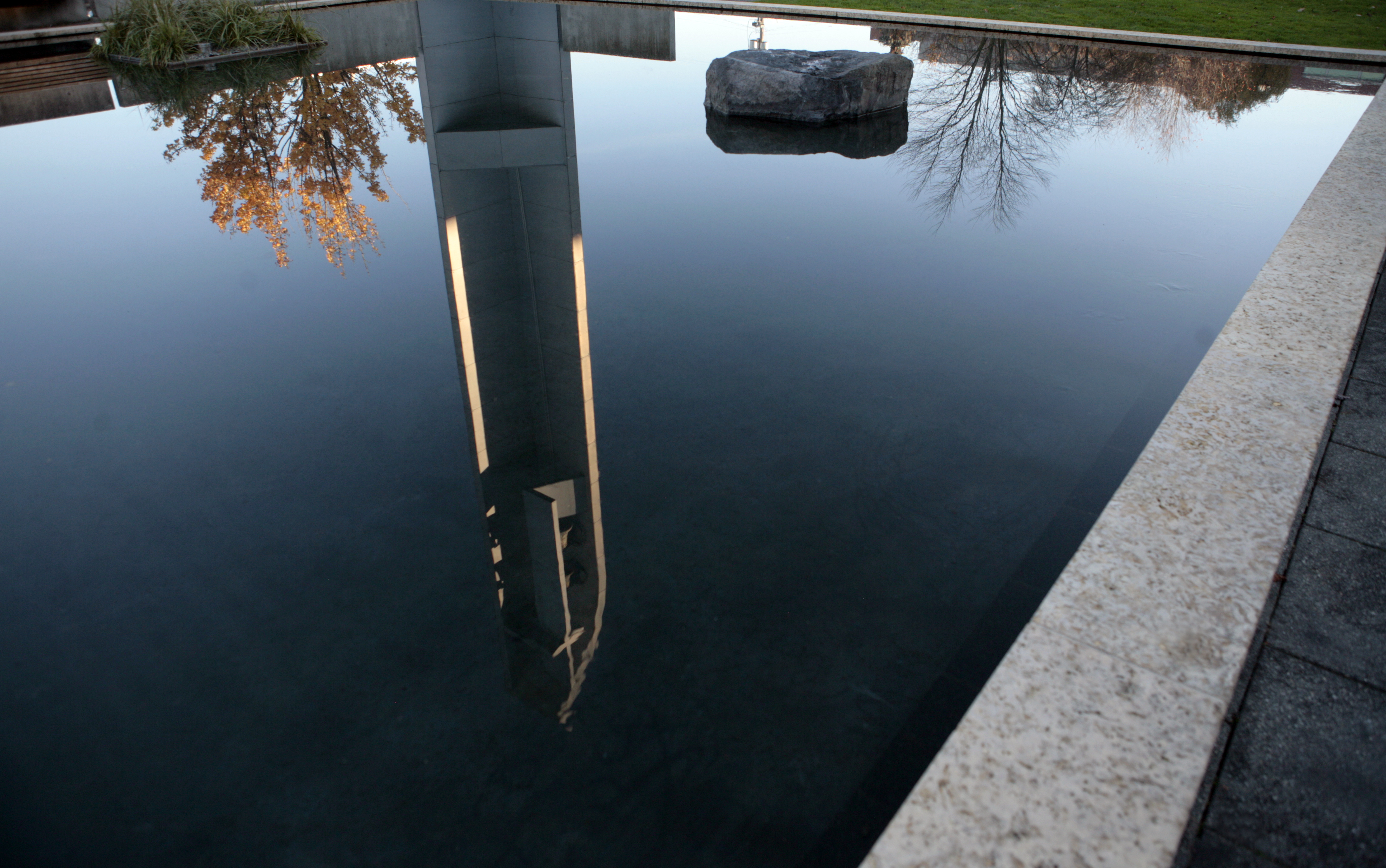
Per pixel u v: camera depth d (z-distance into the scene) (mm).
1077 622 1866
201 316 4250
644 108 8984
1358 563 2104
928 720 1947
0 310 4336
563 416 3299
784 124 8453
